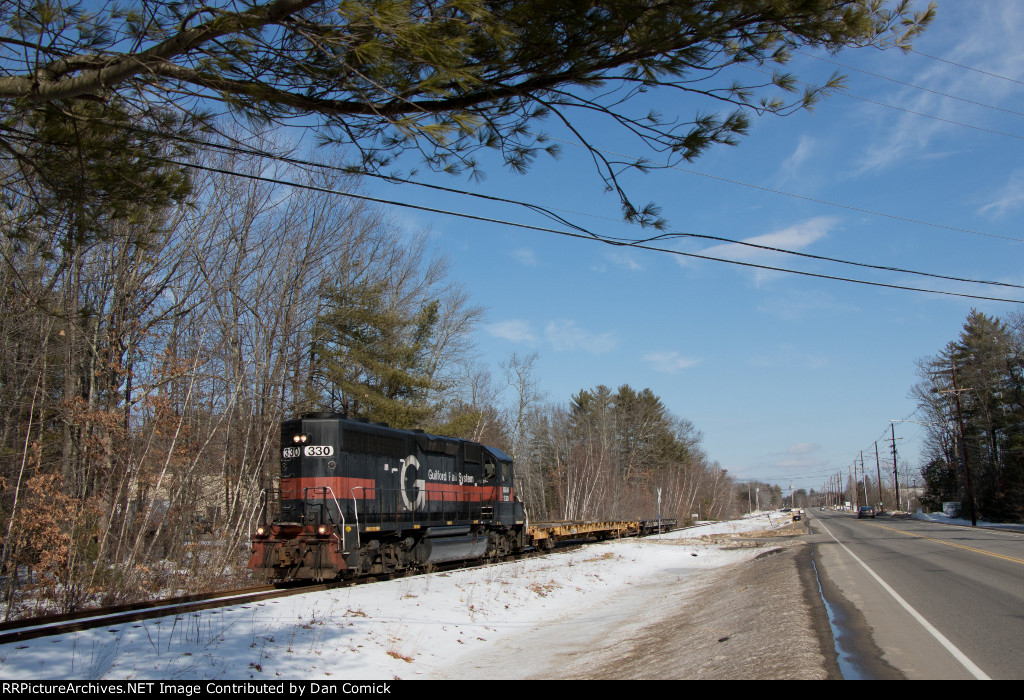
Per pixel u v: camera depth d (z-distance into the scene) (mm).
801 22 6094
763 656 7863
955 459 72750
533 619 15000
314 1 5398
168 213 20016
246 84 6328
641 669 8891
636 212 7797
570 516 58312
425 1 5820
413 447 20516
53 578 14914
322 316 29281
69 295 18422
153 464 18125
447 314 41312
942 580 14641
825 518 78750
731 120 6770
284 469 17484
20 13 6012
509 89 6730
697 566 27453
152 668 8508
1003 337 66250
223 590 16500
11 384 19203
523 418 57500
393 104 6652
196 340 23359
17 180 7664
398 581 17297
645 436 84562
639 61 6418
